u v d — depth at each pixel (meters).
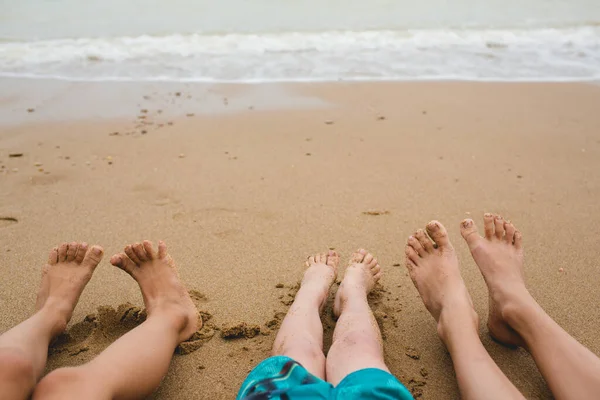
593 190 3.02
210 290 2.14
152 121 4.19
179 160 3.49
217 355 1.78
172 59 5.87
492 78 5.19
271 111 4.38
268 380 1.30
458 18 7.21
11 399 1.27
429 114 4.28
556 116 4.20
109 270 2.25
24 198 2.97
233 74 5.38
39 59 5.89
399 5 7.90
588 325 1.92
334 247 2.48
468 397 1.43
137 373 1.44
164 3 8.27
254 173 3.29
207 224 2.70
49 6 8.14
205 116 4.29
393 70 5.45
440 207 2.86
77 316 1.97
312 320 1.76
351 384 1.29
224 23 7.15
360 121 4.15
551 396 1.61
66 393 1.27
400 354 1.80
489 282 1.82
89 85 5.10
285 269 2.30
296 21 7.18
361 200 2.95
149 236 2.59
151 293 1.82
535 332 1.59
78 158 3.52
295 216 2.78
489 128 3.98
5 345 1.42
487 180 3.17
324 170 3.32
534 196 2.97
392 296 2.11
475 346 1.56
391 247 2.48
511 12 7.42
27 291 2.14
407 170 3.31
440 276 1.85
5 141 3.80
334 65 5.61
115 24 7.19
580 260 2.34
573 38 6.36
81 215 2.79
